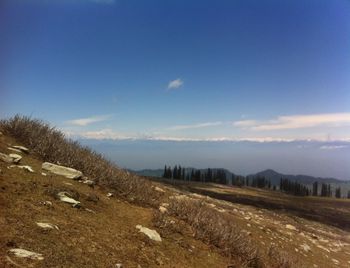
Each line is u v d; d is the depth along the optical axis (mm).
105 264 4016
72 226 4613
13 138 7867
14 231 3926
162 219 5957
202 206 8023
